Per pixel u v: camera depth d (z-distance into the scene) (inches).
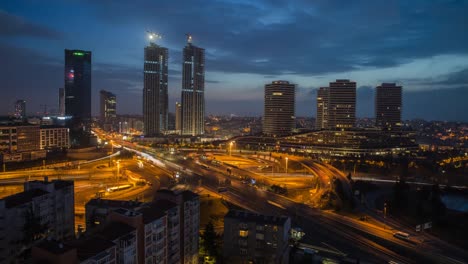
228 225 5068.9
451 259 5354.3
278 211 7322.8
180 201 4621.1
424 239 6156.5
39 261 2864.2
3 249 4222.4
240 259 4990.2
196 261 5029.5
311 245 5654.5
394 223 7022.6
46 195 4746.6
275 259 4803.2
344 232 6309.1
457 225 6973.4
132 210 3932.1
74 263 2903.5
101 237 3348.9
